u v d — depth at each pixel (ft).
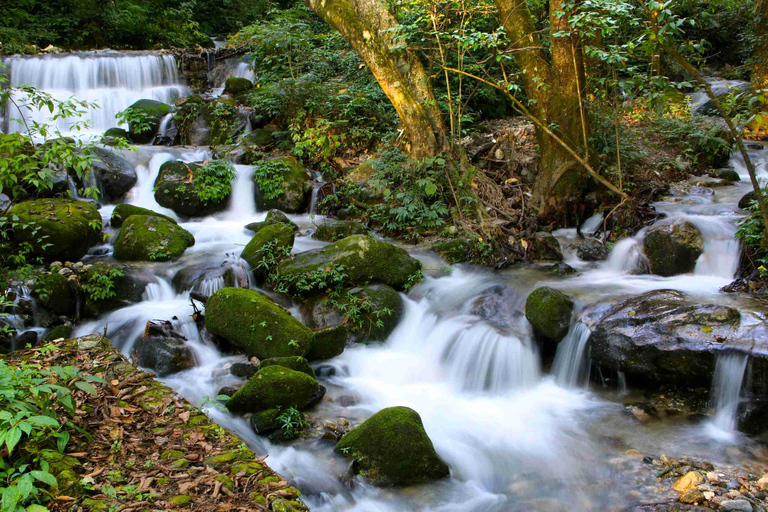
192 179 31.45
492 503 13.74
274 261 24.75
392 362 21.09
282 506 9.62
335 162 35.29
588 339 19.22
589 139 28.73
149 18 59.06
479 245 26.68
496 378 19.69
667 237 23.95
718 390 16.87
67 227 24.38
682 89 45.55
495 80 31.60
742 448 15.42
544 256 26.73
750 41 45.93
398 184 31.27
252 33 43.73
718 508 12.87
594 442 16.16
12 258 23.02
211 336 21.20
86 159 20.95
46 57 43.27
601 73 31.83
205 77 50.55
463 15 29.84
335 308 22.21
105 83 45.34
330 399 18.31
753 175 17.83
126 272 23.97
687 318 17.85
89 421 12.01
